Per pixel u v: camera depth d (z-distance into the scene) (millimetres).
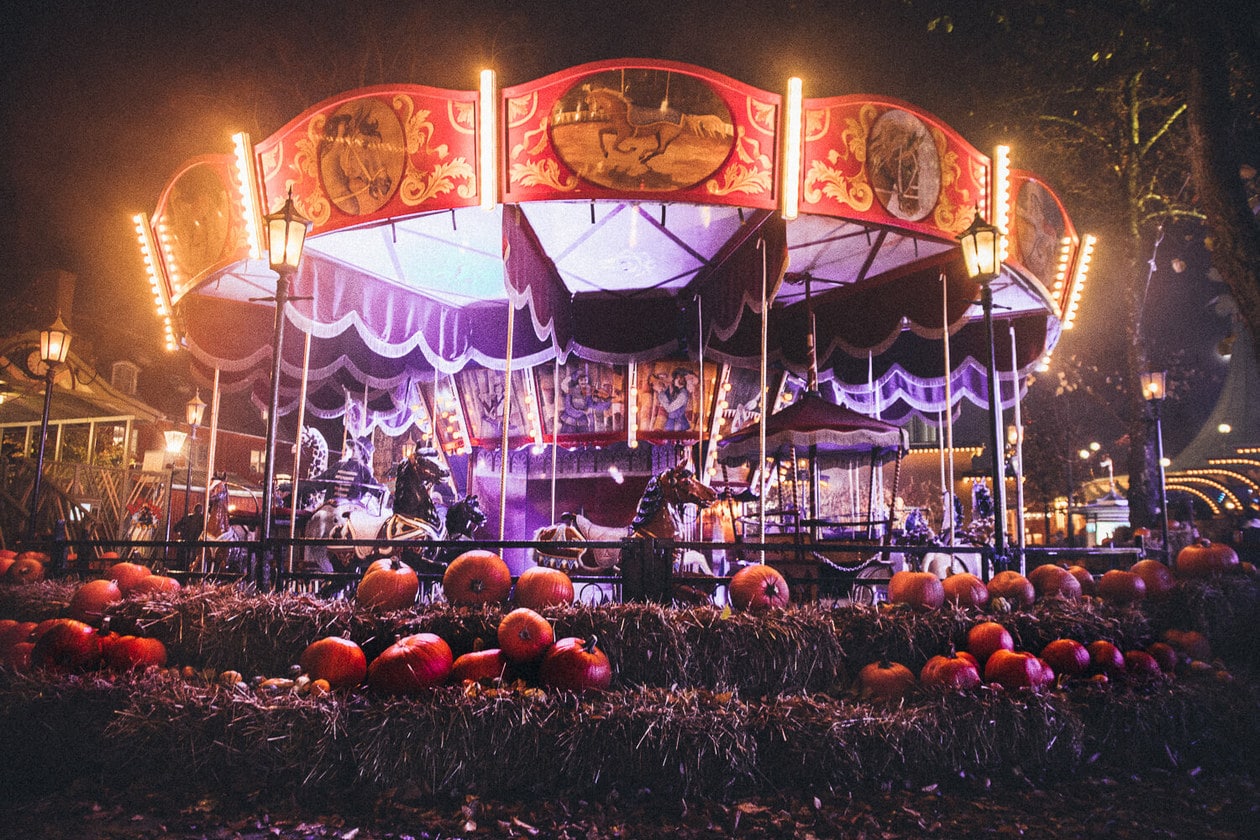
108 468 17672
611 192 8039
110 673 5523
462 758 4648
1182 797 4930
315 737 4684
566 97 8016
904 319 12711
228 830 4250
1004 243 9547
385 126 8406
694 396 14312
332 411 16266
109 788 4820
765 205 8281
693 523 13570
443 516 11352
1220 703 5887
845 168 8508
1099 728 5504
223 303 12117
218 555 11969
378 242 10680
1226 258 8172
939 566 11227
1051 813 4641
